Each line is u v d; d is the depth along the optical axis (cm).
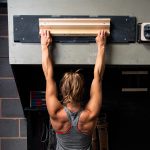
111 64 154
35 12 150
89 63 153
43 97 195
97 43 150
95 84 152
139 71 188
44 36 148
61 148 158
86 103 172
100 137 195
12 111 214
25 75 186
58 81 188
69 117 153
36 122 202
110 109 195
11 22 150
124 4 151
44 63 148
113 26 151
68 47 152
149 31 147
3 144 217
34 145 203
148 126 202
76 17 150
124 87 194
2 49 209
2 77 211
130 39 152
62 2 150
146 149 205
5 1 200
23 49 151
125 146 204
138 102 197
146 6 151
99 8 150
